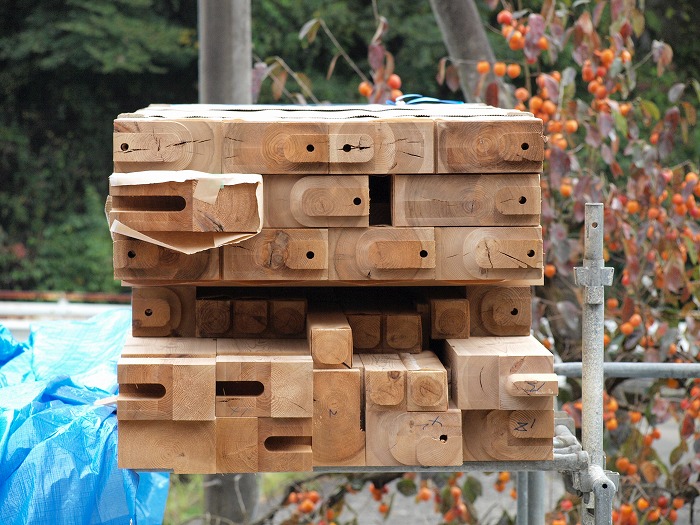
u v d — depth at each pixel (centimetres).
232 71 916
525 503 684
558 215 867
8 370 677
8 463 512
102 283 3325
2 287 3344
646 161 849
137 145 432
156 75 3322
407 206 442
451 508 898
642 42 2488
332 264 442
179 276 437
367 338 487
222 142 433
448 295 497
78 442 518
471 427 455
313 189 435
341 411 450
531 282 491
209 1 909
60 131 3444
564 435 512
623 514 801
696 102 2578
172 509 1201
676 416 909
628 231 831
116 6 3081
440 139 436
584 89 2478
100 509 508
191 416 431
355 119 443
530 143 436
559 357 902
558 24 848
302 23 2950
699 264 896
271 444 455
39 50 3152
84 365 672
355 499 1488
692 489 848
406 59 2850
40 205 3419
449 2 958
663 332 835
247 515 951
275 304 490
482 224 443
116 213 409
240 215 413
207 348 463
